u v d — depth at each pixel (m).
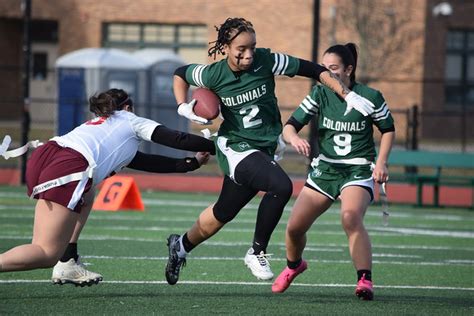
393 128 21.86
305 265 22.83
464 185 52.66
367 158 21.94
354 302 22.34
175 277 22.02
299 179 59.75
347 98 20.78
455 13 109.38
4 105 116.62
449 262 31.44
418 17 103.00
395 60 102.44
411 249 34.91
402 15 99.12
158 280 25.31
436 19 108.44
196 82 21.00
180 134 20.59
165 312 20.30
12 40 118.56
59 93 67.44
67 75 67.38
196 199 52.41
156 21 111.69
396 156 53.81
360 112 21.05
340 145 21.84
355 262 21.41
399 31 101.38
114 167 20.17
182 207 47.62
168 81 68.56
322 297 23.14
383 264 30.47
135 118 20.58
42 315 19.62
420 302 22.70
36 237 19.27
